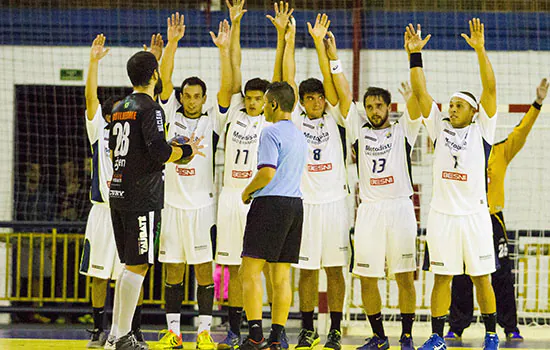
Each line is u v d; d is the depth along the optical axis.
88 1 20.92
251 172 14.69
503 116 20.73
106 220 15.07
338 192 14.67
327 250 14.49
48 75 20.97
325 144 14.68
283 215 12.74
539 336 17.59
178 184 14.68
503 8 20.84
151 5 20.86
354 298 19.56
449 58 20.80
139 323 14.85
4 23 20.94
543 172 20.44
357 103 17.36
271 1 20.73
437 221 14.19
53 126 21.03
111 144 12.92
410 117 14.56
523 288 19.28
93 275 14.99
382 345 14.65
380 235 14.38
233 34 15.25
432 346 14.09
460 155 14.14
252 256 12.77
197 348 14.77
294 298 19.23
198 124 14.89
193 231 14.65
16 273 19.44
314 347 14.84
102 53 14.94
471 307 17.00
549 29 20.78
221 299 18.56
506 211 20.41
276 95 13.07
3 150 20.81
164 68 14.81
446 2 20.81
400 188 14.47
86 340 15.73
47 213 20.88
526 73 20.78
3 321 19.27
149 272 19.06
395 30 20.80
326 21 14.94
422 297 18.77
